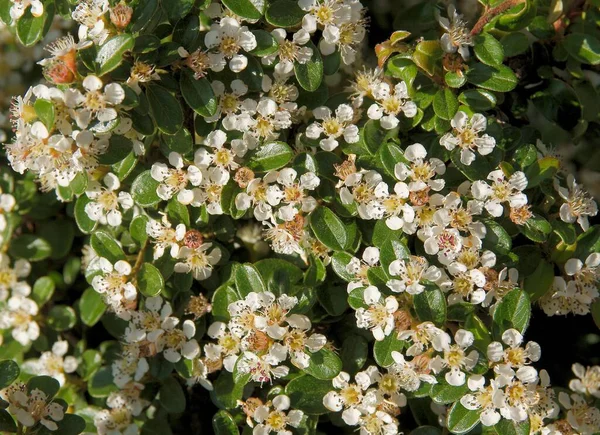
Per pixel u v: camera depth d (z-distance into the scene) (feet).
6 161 1.65
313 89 1.49
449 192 1.49
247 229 1.56
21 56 1.68
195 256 1.50
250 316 1.46
